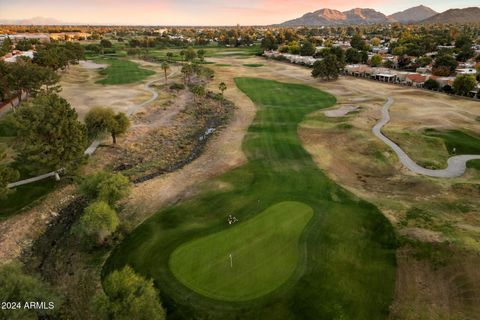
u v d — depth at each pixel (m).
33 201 44.25
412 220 37.22
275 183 48.00
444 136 62.62
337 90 109.25
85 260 34.16
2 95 78.44
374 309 26.27
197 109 92.12
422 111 79.75
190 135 73.31
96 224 33.91
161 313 24.05
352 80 127.25
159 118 83.31
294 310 25.94
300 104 92.94
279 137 67.56
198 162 57.88
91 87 112.06
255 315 25.52
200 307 26.12
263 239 34.03
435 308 26.22
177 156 62.12
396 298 27.27
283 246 32.97
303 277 28.92
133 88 112.62
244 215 38.97
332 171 52.62
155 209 43.00
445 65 129.38
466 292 27.27
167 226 38.09
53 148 45.31
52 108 45.53
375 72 133.00
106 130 62.53
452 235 33.25
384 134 64.56
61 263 34.28
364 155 57.28
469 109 82.06
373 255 32.16
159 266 30.48
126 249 34.69
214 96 104.62
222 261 30.73
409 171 51.22
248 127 75.06
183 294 27.25
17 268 26.09
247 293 27.25
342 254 32.09
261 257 31.33
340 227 36.38
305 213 39.03
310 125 73.75
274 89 112.56
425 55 170.50
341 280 28.95
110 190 39.28
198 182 50.00
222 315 25.52
